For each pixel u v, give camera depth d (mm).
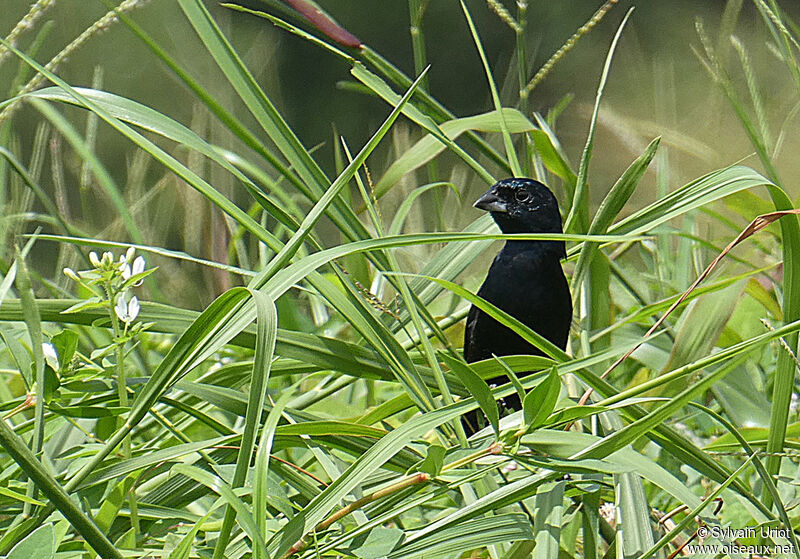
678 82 19344
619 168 13672
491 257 10812
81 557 3104
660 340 6176
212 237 7531
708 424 5625
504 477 3826
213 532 3529
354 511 3352
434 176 7520
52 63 4273
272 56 13531
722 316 5211
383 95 5086
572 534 3908
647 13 27047
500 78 30469
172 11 22531
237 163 6633
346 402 6359
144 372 5633
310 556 3006
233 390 4047
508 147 6250
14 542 2850
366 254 4535
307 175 4449
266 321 2746
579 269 5492
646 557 3172
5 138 7035
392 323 5281
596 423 4363
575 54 28000
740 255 8219
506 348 6328
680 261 7270
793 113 6750
